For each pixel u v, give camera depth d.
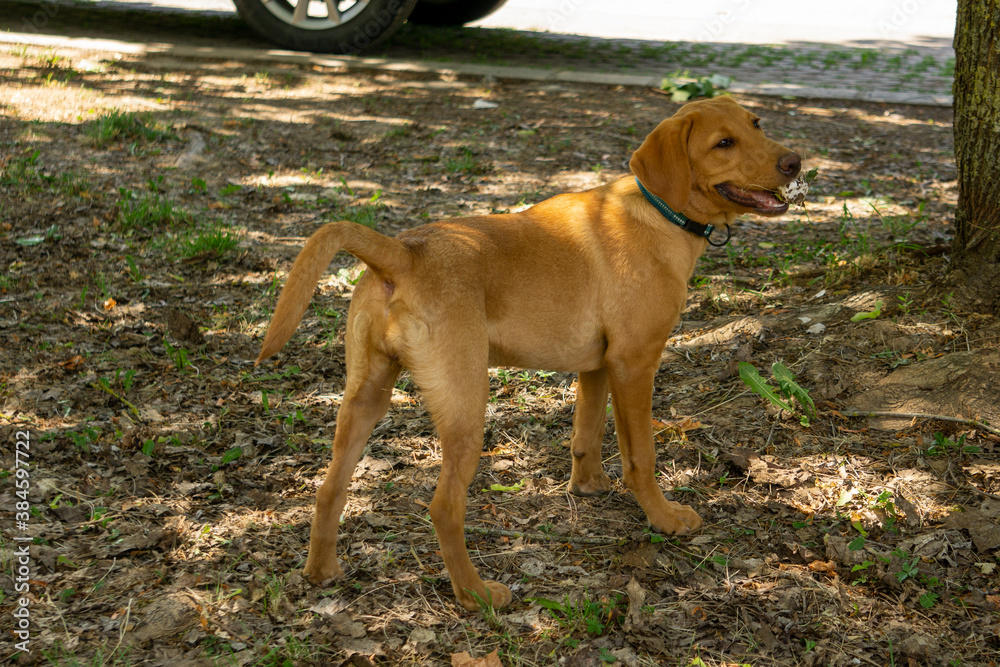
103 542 3.07
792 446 3.68
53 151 7.34
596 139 8.35
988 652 2.58
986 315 4.21
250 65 10.68
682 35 14.34
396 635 2.71
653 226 3.11
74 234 5.77
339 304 5.18
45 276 5.15
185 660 2.54
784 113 9.36
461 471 2.77
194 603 2.79
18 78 9.35
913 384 3.91
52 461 3.50
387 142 8.23
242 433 3.81
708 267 5.65
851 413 3.86
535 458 3.79
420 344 2.72
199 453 3.68
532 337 3.01
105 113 8.33
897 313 4.42
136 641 2.62
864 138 8.54
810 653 2.59
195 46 11.22
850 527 3.18
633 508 3.45
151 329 4.68
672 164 3.05
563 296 3.01
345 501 2.93
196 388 4.18
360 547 3.14
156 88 9.48
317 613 2.78
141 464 3.50
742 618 2.75
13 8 13.20
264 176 7.24
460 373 2.74
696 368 4.43
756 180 3.10
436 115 9.12
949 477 3.38
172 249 5.70
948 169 7.64
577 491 3.53
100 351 4.42
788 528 3.21
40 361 4.25
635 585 2.87
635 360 3.11
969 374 3.84
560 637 2.70
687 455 3.71
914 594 2.83
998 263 4.17
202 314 4.92
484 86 10.27
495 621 2.76
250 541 3.14
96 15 13.06
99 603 2.78
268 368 4.45
